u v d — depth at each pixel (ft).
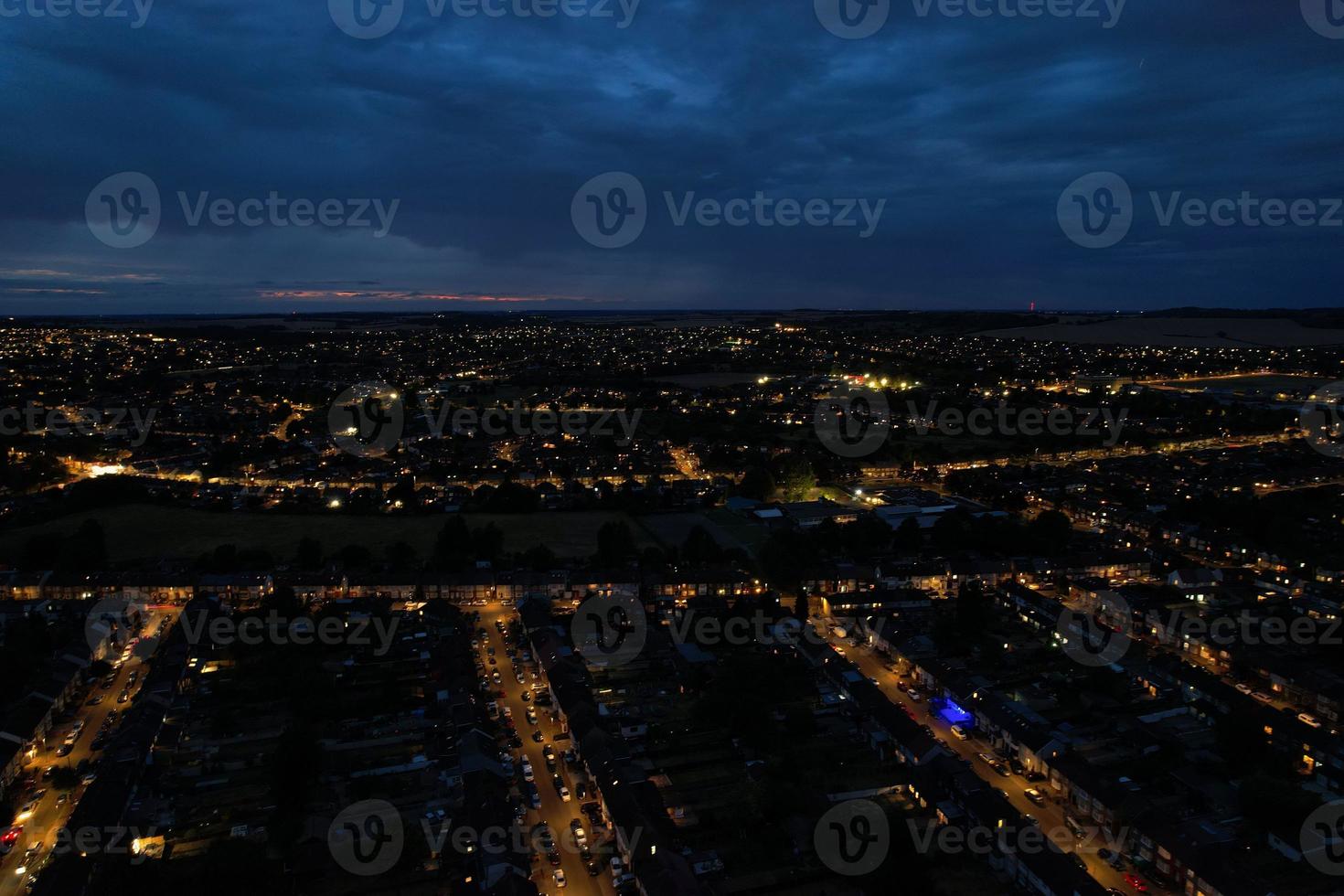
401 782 345.51
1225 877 270.05
